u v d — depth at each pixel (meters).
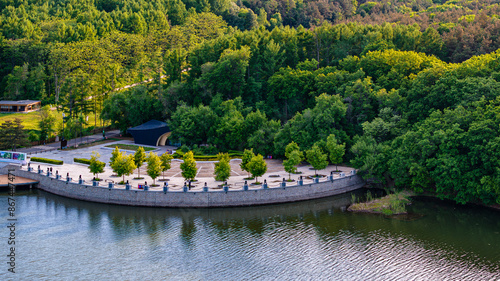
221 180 100.19
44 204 97.19
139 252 72.69
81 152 138.38
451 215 90.75
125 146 147.25
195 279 64.00
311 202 99.62
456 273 65.12
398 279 63.47
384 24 188.75
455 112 103.00
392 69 138.38
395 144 108.44
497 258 69.94
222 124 138.00
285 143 124.75
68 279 64.06
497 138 90.44
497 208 94.19
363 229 82.69
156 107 162.12
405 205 97.38
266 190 96.81
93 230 82.06
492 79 109.50
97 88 182.38
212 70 159.88
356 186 109.50
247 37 179.12
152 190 95.44
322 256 71.06
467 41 162.00
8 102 198.00
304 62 160.50
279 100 158.75
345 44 167.88
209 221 87.19
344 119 127.69
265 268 67.31
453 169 93.50
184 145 138.62
